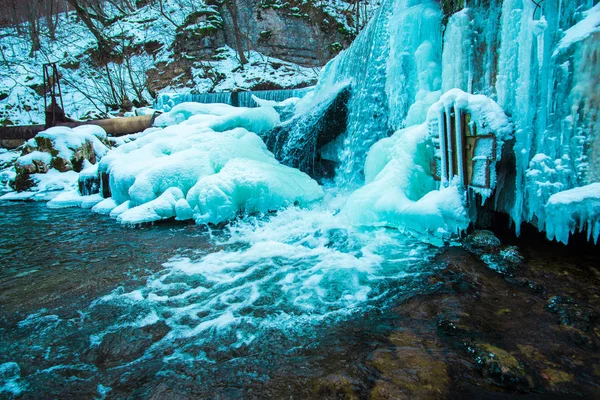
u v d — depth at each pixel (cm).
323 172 721
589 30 260
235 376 193
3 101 1669
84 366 207
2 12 2069
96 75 1850
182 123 793
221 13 1895
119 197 630
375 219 433
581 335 213
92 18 2119
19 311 275
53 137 892
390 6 576
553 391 171
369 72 616
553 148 291
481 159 337
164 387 186
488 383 178
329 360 203
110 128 1188
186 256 393
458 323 231
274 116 776
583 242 351
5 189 938
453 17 404
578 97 270
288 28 1786
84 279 337
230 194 528
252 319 256
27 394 185
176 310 273
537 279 289
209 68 1733
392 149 476
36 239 471
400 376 183
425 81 482
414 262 341
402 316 249
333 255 377
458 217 360
